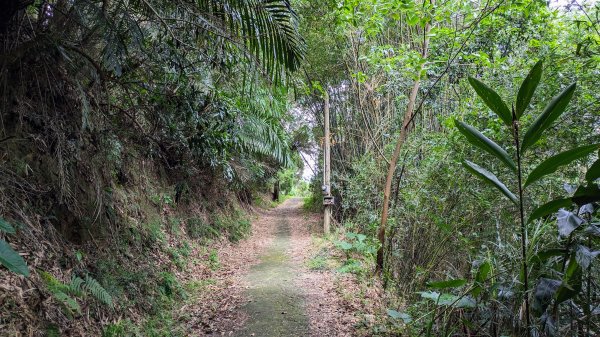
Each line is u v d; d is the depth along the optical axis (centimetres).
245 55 291
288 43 277
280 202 2270
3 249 151
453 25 555
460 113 371
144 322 346
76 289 284
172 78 396
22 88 297
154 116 428
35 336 229
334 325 364
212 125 497
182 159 619
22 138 291
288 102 786
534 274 205
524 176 279
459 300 237
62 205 335
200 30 317
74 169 358
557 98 152
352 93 806
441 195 378
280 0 265
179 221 663
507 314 218
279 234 1054
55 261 298
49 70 303
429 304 337
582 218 177
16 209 286
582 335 195
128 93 382
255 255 754
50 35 261
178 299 438
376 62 514
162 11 303
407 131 572
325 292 470
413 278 408
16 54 261
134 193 517
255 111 650
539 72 157
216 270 603
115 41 254
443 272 354
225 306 424
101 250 371
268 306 420
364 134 766
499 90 333
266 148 741
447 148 363
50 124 320
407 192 461
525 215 270
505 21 456
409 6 415
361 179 686
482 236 317
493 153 173
